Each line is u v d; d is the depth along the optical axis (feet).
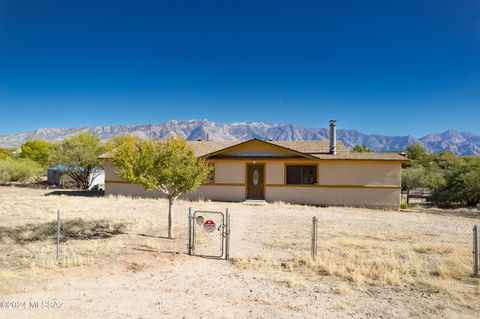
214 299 22.09
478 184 83.87
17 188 107.76
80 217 51.52
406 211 71.36
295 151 76.23
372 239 40.14
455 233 44.60
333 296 22.81
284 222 51.65
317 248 35.29
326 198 75.66
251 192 78.84
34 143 186.70
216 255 32.89
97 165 111.45
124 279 25.61
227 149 78.89
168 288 23.94
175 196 40.42
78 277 25.80
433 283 24.76
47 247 34.37
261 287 24.39
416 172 110.22
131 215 54.65
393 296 22.88
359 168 74.59
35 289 23.16
